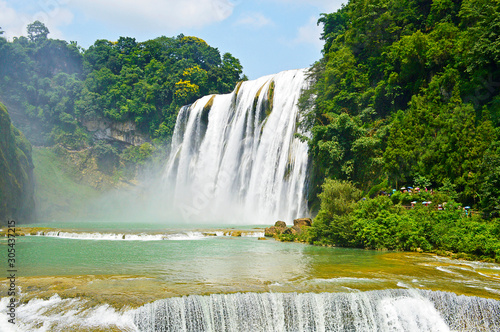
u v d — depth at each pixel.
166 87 83.94
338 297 12.06
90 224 46.19
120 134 80.56
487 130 25.00
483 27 27.20
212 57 99.19
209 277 14.14
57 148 74.00
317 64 44.41
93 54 90.56
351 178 32.56
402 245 21.92
